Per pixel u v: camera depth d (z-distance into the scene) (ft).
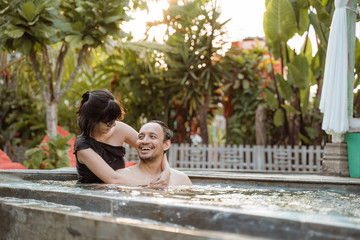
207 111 39.96
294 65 28.99
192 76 34.65
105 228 3.50
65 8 23.77
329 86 15.46
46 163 22.24
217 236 2.97
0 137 37.14
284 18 28.43
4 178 8.52
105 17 22.53
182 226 3.38
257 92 35.81
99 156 8.04
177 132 38.88
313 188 9.66
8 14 20.76
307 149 30.40
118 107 8.33
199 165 31.42
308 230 2.75
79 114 8.41
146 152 8.02
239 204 4.19
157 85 38.29
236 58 36.60
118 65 37.78
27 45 21.79
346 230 2.59
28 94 36.91
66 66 34.32
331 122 15.23
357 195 7.68
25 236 4.32
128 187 6.68
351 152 14.99
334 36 15.55
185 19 35.32
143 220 3.61
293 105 30.37
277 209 3.70
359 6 17.70
